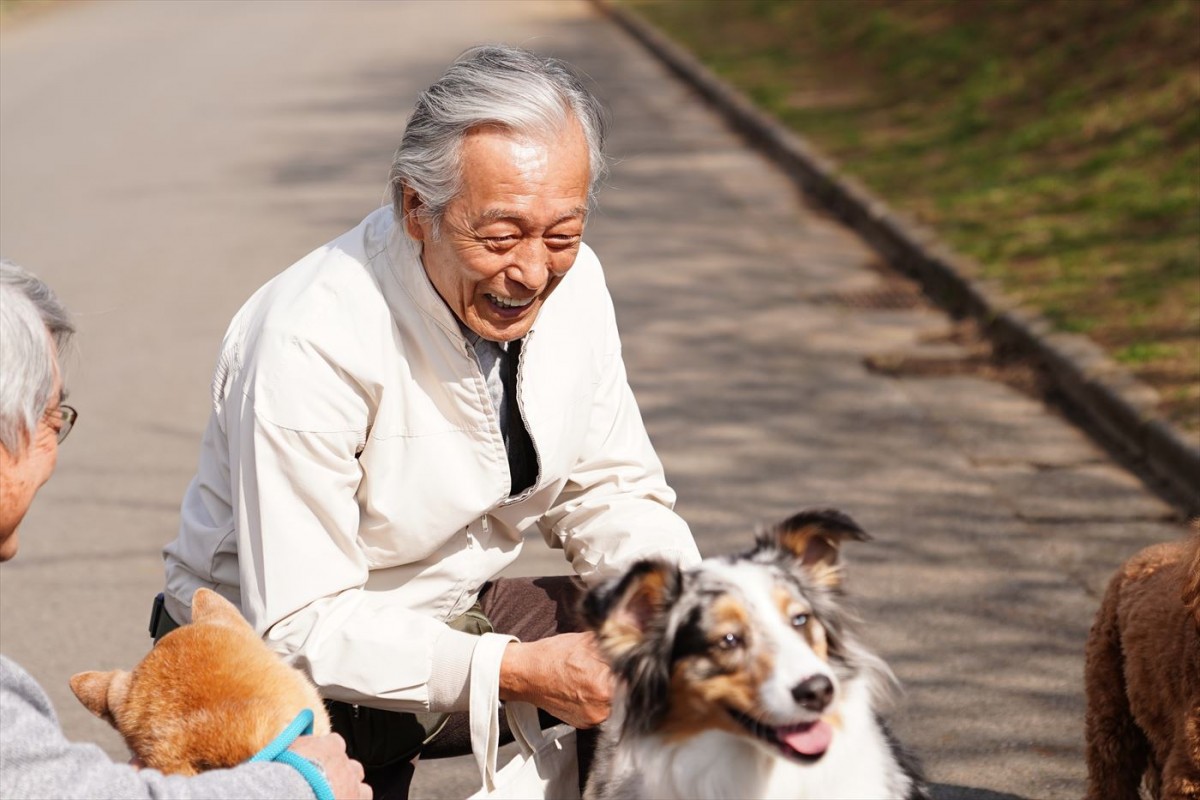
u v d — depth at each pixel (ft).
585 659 9.54
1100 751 12.03
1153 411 20.44
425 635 9.68
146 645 16.52
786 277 30.42
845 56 53.01
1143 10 41.19
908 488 19.74
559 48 64.59
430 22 74.69
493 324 9.72
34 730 6.85
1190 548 10.45
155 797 7.00
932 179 35.27
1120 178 31.81
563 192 9.43
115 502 20.52
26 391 7.13
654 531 10.82
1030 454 20.77
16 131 50.08
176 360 26.21
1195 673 10.14
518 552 10.93
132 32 77.00
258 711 7.94
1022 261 27.99
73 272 32.12
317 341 9.54
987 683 14.82
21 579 18.26
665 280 30.22
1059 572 17.15
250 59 64.18
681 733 9.61
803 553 9.95
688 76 55.06
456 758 14.32
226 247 33.71
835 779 9.59
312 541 9.61
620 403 11.10
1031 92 40.45
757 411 22.81
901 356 25.18
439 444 9.92
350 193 38.58
